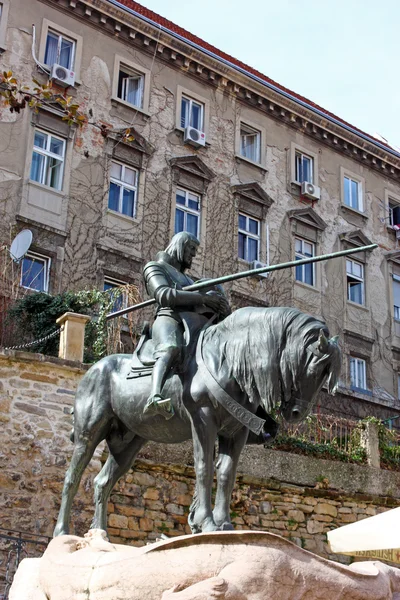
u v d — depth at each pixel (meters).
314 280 34.19
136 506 14.38
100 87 29.67
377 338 35.47
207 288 7.85
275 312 6.83
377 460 18.62
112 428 8.06
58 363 14.77
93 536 6.98
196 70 32.78
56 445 14.20
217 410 6.86
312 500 16.84
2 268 22.41
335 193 36.47
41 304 20.66
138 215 29.11
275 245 33.06
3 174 26.08
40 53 28.48
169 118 31.41
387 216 38.34
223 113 33.38
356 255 36.22
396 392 35.34
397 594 6.30
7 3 28.19
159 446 15.11
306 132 36.25
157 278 7.69
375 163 38.56
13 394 14.16
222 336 7.11
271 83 37.22
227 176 32.47
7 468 13.61
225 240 31.34
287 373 6.59
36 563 7.13
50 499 13.77
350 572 5.88
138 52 31.38
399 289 37.53
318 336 6.58
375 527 9.31
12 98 12.96
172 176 30.56
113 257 27.80
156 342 7.45
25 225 25.98
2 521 13.20
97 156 28.66
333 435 18.70
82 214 27.53
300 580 5.65
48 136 27.78
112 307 21.17
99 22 30.36
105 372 8.05
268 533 5.77
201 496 6.67
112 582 5.85
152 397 6.93
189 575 5.62
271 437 7.09
